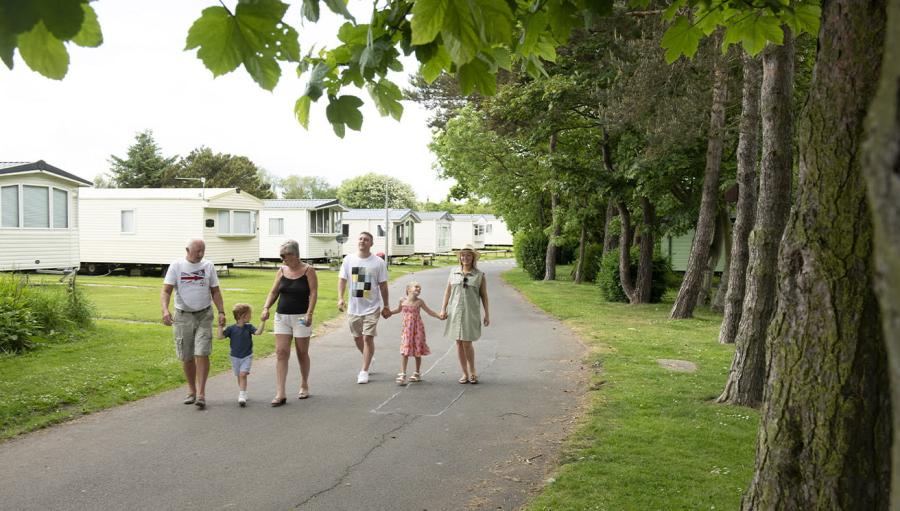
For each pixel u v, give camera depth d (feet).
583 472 16.30
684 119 45.57
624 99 46.16
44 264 67.51
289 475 16.58
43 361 28.68
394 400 24.25
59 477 16.34
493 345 36.76
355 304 27.04
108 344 33.32
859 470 8.98
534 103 55.62
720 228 56.49
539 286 82.28
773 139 25.00
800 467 9.39
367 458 17.85
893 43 2.44
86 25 5.25
